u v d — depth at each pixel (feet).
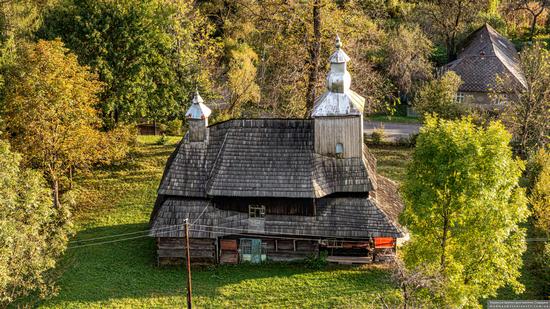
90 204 155.94
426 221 96.27
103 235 141.18
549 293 113.80
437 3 271.69
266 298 115.65
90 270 126.62
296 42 161.58
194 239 127.44
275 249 128.57
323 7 156.76
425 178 94.43
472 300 94.12
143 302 115.44
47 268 117.60
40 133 136.15
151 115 187.52
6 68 141.59
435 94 195.00
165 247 127.65
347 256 126.82
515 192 94.48
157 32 177.27
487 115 189.06
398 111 246.27
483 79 226.38
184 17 197.36
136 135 184.75
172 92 185.16
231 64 208.74
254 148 129.18
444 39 272.72
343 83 125.29
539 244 127.03
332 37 160.66
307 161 126.72
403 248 103.14
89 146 144.15
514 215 93.25
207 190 127.44
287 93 171.42
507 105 181.06
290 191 123.75
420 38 241.14
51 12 181.06
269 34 170.50
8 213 105.91
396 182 161.27
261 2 172.04
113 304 114.83
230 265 128.36
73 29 172.45
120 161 176.86
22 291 112.78
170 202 129.80
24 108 134.21
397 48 230.68
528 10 304.30
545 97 170.50
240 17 246.27
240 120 131.95
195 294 117.50
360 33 167.84
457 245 95.04
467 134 90.89
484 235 91.04
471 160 87.51
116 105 175.63
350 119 125.49
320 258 126.52
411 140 194.29
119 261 130.31
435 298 93.50
